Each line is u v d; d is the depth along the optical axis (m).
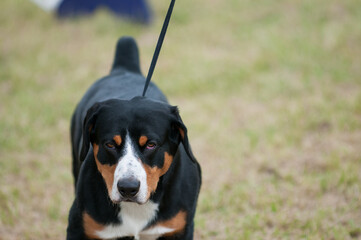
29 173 6.38
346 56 9.35
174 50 10.08
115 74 4.94
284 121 7.44
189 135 7.21
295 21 11.12
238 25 11.30
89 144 3.60
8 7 12.66
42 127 7.67
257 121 7.56
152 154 3.46
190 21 11.68
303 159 6.53
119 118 3.43
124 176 3.29
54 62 9.92
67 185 6.20
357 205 5.49
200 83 8.75
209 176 6.25
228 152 6.76
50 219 5.54
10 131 7.46
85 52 10.23
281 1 12.25
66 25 11.65
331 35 10.06
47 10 12.25
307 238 4.99
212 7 12.37
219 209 5.68
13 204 5.71
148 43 10.50
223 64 9.39
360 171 6.09
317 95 8.11
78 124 4.66
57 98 8.46
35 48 10.54
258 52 9.77
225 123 7.50
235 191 5.88
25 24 11.85
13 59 10.16
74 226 3.87
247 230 5.19
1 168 6.53
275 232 5.16
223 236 5.19
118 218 3.78
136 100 3.61
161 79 8.95
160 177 3.72
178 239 3.99
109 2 11.89
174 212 3.85
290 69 9.18
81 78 9.19
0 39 11.07
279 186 6.00
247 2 12.45
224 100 8.27
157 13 12.13
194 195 3.99
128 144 3.40
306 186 5.87
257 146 6.91
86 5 12.02
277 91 8.41
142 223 3.83
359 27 10.32
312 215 5.38
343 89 8.36
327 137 7.00
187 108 7.95
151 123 3.45
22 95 8.61
